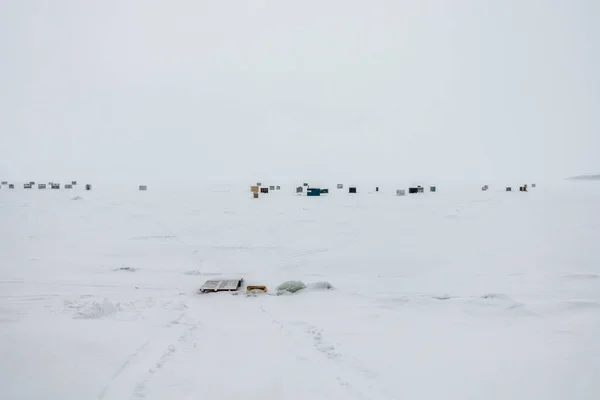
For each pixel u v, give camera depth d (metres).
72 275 14.86
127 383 5.52
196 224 27.67
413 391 5.53
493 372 6.19
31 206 35.53
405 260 18.44
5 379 5.54
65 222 27.62
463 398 5.36
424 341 7.72
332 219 30.03
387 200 42.41
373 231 25.78
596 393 5.50
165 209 35.06
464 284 14.06
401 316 9.79
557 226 27.27
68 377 5.66
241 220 29.41
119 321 8.80
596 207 36.34
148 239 22.72
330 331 8.37
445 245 21.78
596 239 23.00
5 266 15.89
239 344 7.32
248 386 5.51
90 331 7.73
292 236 24.09
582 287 13.43
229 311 10.33
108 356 6.47
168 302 11.23
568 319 9.44
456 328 8.71
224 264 17.78
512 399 5.34
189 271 16.31
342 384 5.68
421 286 13.77
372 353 7.00
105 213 32.12
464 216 31.48
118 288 13.13
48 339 7.09
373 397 5.32
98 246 20.67
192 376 5.80
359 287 13.67
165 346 7.05
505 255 19.34
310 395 5.31
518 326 8.88
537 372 6.18
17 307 9.96
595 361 6.61
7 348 6.59
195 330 8.23
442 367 6.38
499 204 38.75
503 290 13.05
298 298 12.07
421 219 30.17
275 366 6.26
